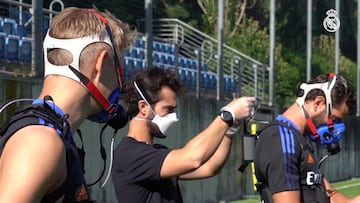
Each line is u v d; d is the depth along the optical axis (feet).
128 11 52.08
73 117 8.33
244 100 12.34
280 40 104.83
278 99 92.38
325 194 14.33
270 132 14.30
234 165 58.13
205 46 72.95
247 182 60.54
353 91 14.99
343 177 82.07
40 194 7.43
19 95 35.63
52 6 47.21
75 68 8.34
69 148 7.88
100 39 8.50
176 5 85.05
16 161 7.34
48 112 7.93
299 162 14.14
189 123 53.06
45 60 8.44
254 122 15.34
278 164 13.98
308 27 81.00
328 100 14.67
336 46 88.94
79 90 8.38
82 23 8.44
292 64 98.43
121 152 13.78
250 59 72.33
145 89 14.06
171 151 13.21
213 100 57.36
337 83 14.75
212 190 54.70
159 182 13.70
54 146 7.55
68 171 7.83
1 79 34.22
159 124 14.08
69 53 8.33
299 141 14.24
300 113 14.82
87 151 40.04
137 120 14.14
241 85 70.23
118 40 8.73
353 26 126.72
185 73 62.80
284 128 14.35
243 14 105.81
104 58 8.48
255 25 100.78
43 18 40.27
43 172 7.39
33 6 38.70
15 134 7.63
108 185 41.60
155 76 14.17
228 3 105.29
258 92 72.38
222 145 15.06
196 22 88.63
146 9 50.49
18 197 7.22
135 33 9.04
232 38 96.73
